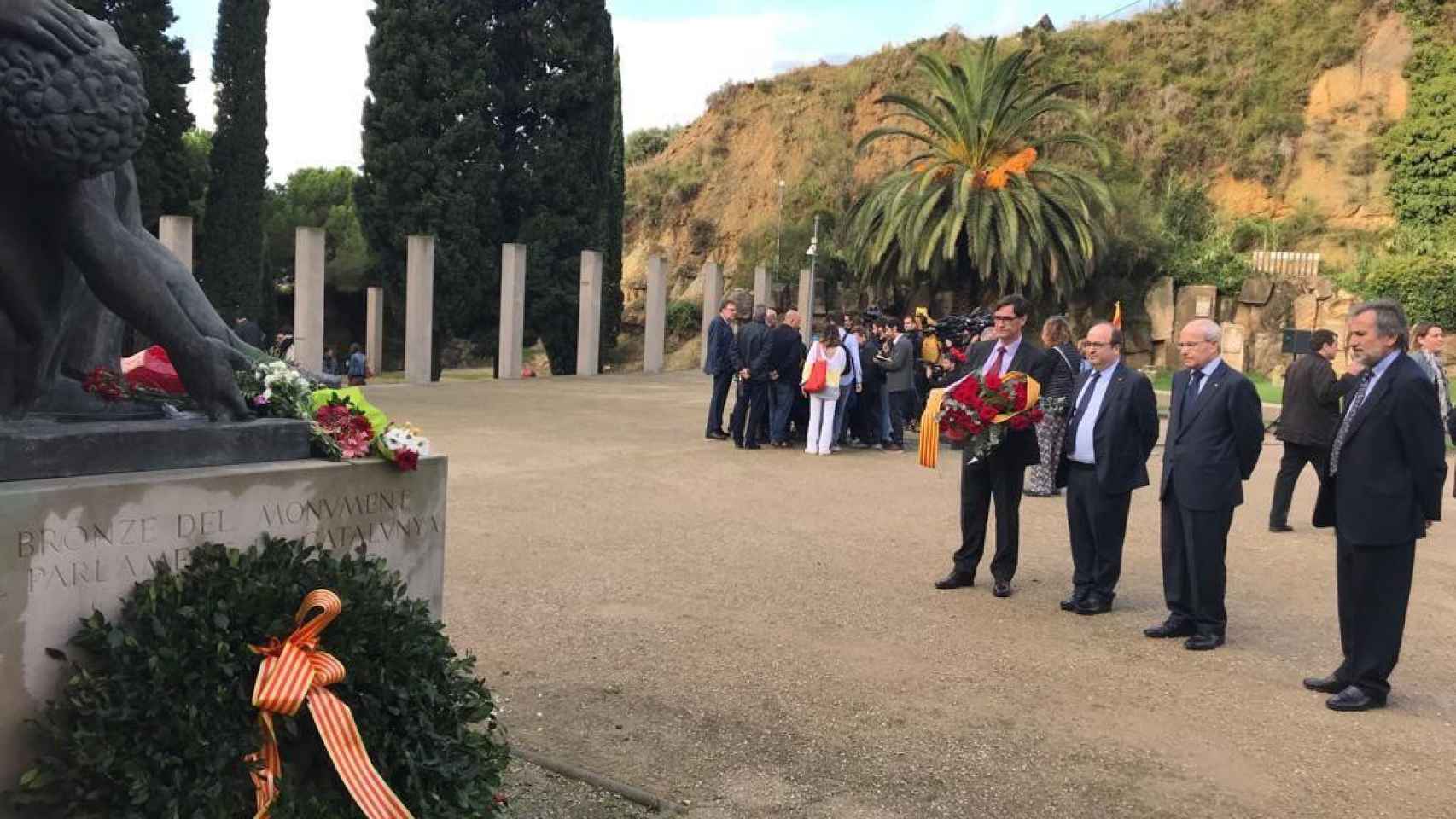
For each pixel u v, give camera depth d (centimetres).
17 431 264
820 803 373
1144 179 3872
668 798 372
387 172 2630
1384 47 3816
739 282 4031
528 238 2820
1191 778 407
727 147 5175
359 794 259
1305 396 890
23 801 244
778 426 1338
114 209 306
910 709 467
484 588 631
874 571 720
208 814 246
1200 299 3189
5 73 251
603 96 2920
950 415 641
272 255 3922
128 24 1967
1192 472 575
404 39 2606
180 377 311
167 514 278
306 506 315
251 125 2131
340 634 277
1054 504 1016
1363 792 399
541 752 406
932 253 3042
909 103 3225
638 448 1273
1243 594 704
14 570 248
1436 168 3491
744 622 586
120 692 245
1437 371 1041
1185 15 4341
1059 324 926
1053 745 434
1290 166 3841
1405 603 488
